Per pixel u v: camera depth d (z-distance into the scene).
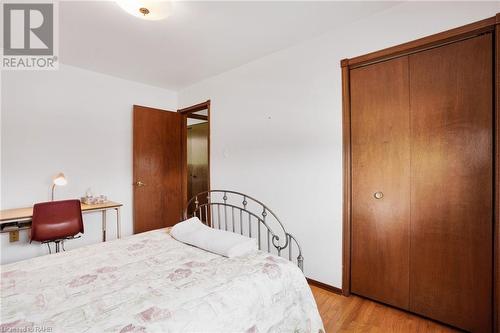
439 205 1.76
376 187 2.02
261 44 2.47
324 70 2.27
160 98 3.81
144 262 1.54
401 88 1.89
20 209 2.54
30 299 1.12
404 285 1.91
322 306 2.01
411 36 1.82
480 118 1.59
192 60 2.84
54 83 2.83
